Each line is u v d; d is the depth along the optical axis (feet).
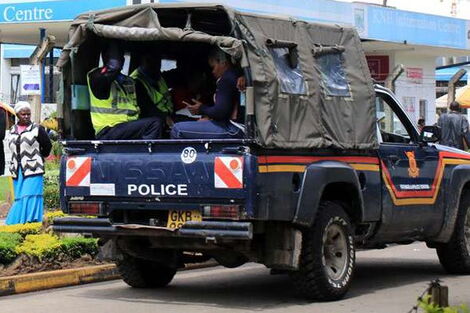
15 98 114.42
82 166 32.40
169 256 34.37
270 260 31.32
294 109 30.76
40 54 59.62
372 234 35.47
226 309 31.27
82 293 35.45
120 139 32.37
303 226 31.30
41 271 37.91
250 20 29.99
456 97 90.02
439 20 100.32
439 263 44.86
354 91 33.86
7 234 39.93
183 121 33.12
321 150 32.24
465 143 66.23
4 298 34.40
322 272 31.89
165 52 34.83
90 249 40.32
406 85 107.86
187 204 30.35
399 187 36.09
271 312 30.58
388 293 35.09
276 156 30.09
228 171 29.40
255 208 29.19
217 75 31.55
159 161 30.73
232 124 30.58
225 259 33.37
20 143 46.11
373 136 34.40
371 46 99.09
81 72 33.40
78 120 33.58
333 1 87.30
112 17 31.71
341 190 33.65
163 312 30.76
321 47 32.73
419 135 38.14
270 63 30.01
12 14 78.38
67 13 76.02
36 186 46.21
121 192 31.58
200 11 30.86
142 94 33.65
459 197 39.52
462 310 20.75
